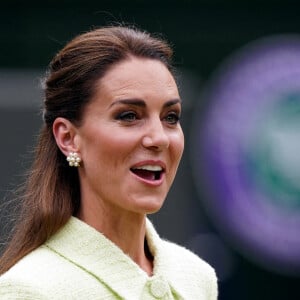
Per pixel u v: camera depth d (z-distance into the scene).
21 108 28.08
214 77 30.80
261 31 31.50
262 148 29.34
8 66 30.69
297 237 29.59
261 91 29.81
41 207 11.74
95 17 31.30
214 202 29.53
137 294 11.42
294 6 31.67
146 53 11.45
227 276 30.05
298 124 29.23
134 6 31.47
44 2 31.06
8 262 11.75
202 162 29.70
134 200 11.21
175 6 31.47
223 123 29.84
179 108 11.52
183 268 12.59
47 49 30.89
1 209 13.12
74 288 11.17
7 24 30.89
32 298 10.95
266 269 30.12
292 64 30.25
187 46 31.30
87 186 11.67
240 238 29.66
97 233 11.55
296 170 29.23
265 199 29.38
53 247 11.60
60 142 11.65
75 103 11.48
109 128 11.21
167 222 29.14
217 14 31.47
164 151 11.27
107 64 11.34
